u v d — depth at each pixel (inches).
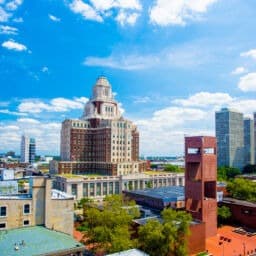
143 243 2669.8
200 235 3351.4
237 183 5531.5
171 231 2667.3
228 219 4613.7
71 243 2362.2
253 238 3853.3
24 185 3678.6
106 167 7839.6
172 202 4404.5
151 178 7637.8
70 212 2942.9
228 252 3304.6
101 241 2625.5
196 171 3966.5
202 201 3799.2
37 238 2407.7
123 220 2832.2
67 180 6456.7
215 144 4042.8
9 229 2647.6
